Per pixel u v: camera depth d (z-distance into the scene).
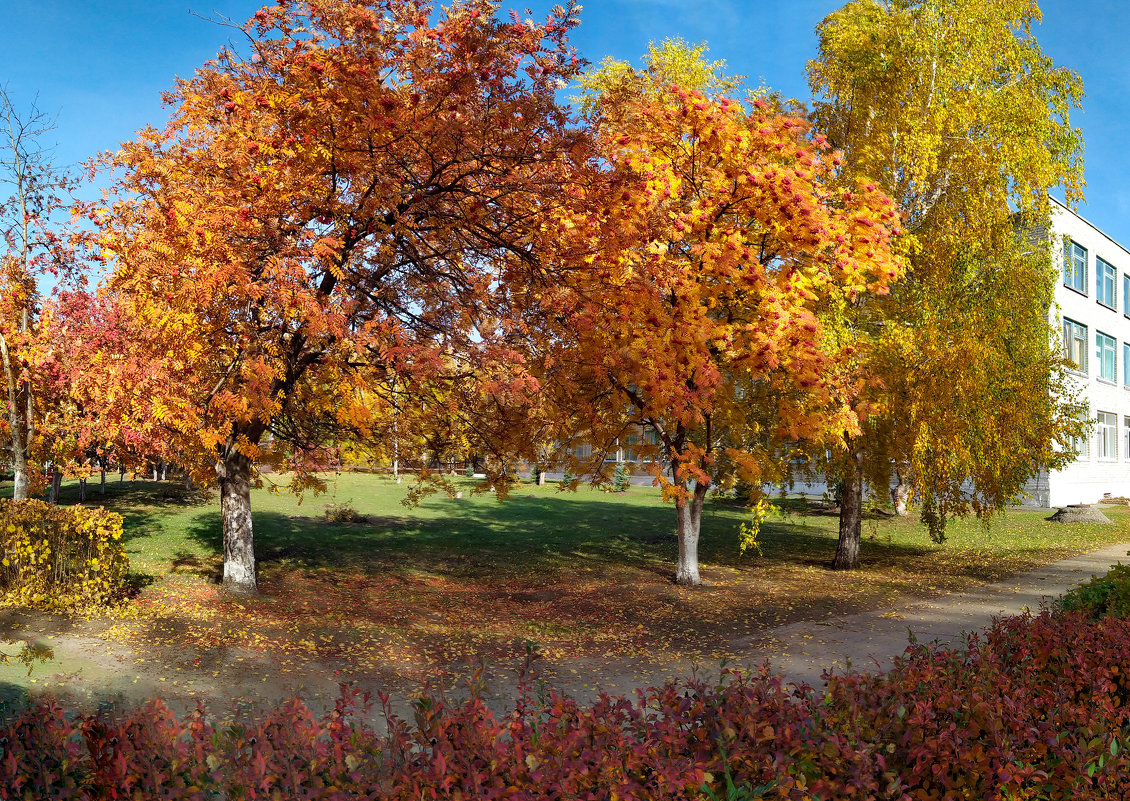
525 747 2.85
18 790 2.80
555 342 10.73
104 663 7.68
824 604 12.40
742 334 10.96
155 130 10.57
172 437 11.34
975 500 15.57
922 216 15.23
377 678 7.79
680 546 14.63
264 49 9.71
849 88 15.84
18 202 13.95
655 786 2.70
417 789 2.60
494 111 8.35
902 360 13.95
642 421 13.41
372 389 10.70
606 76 13.66
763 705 3.25
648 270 10.16
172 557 14.98
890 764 3.08
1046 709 3.72
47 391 15.52
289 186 9.70
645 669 8.46
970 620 11.05
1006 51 14.96
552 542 20.44
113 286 10.68
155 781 2.70
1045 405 15.04
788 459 14.83
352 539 19.59
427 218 10.12
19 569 9.84
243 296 9.37
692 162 11.67
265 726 2.87
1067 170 15.32
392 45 8.64
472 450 12.73
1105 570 15.85
